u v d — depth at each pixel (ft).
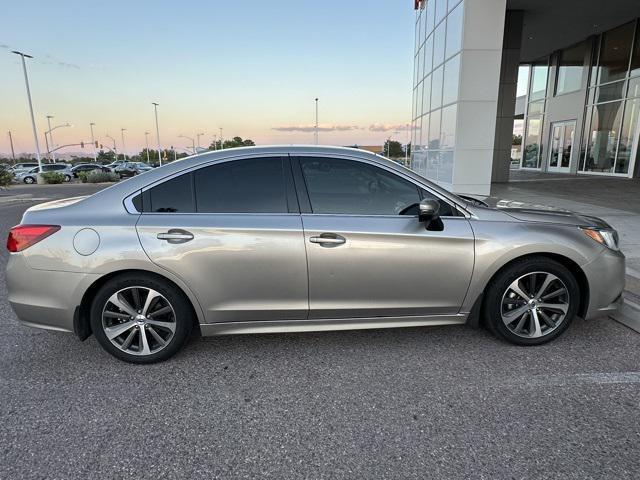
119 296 9.91
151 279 9.81
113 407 8.63
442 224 10.11
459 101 32.68
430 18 43.52
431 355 10.60
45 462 7.09
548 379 9.41
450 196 10.46
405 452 7.25
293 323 10.30
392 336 11.70
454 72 34.14
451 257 10.11
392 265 9.98
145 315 10.05
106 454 7.27
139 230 9.60
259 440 7.61
